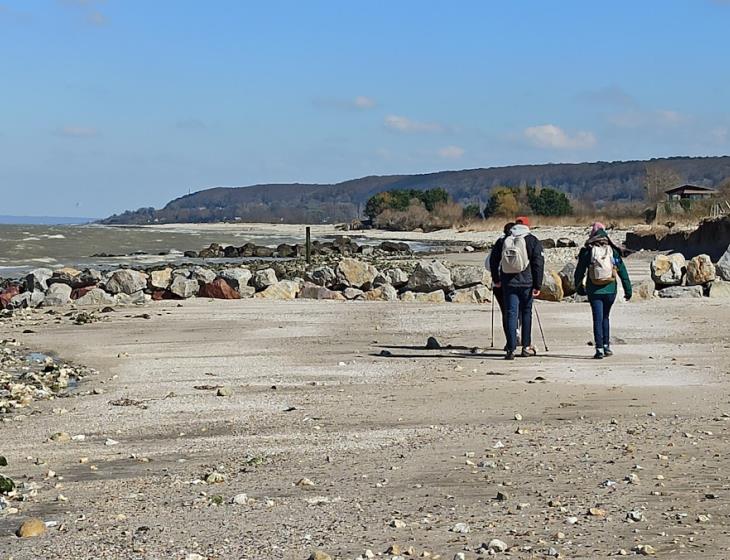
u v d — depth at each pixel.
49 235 99.81
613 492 7.55
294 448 9.92
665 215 87.88
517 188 143.75
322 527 6.90
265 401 12.75
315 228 164.75
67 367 16.19
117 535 6.86
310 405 12.41
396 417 11.48
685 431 9.92
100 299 27.48
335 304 25.81
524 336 16.38
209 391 13.59
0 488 8.23
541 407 11.80
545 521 6.80
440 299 27.61
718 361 15.22
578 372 14.48
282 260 64.12
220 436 10.69
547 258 61.28
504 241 16.23
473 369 15.05
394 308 24.45
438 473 8.54
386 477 8.48
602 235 16.06
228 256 73.69
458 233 120.62
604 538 6.30
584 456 8.93
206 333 20.23
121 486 8.47
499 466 8.70
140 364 16.31
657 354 16.17
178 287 28.75
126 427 11.31
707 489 7.52
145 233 121.19
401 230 141.12
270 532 6.81
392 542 6.43
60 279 32.47
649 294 25.11
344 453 9.59
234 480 8.59
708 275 26.39
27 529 6.95
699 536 6.25
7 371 15.98
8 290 32.09
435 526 6.80
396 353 17.08
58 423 11.63
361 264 31.16
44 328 21.56
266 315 23.28
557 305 23.92
